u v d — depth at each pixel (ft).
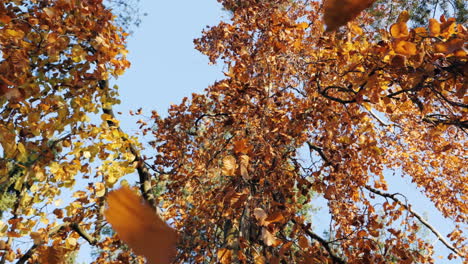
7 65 12.60
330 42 14.20
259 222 9.73
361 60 13.56
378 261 15.56
